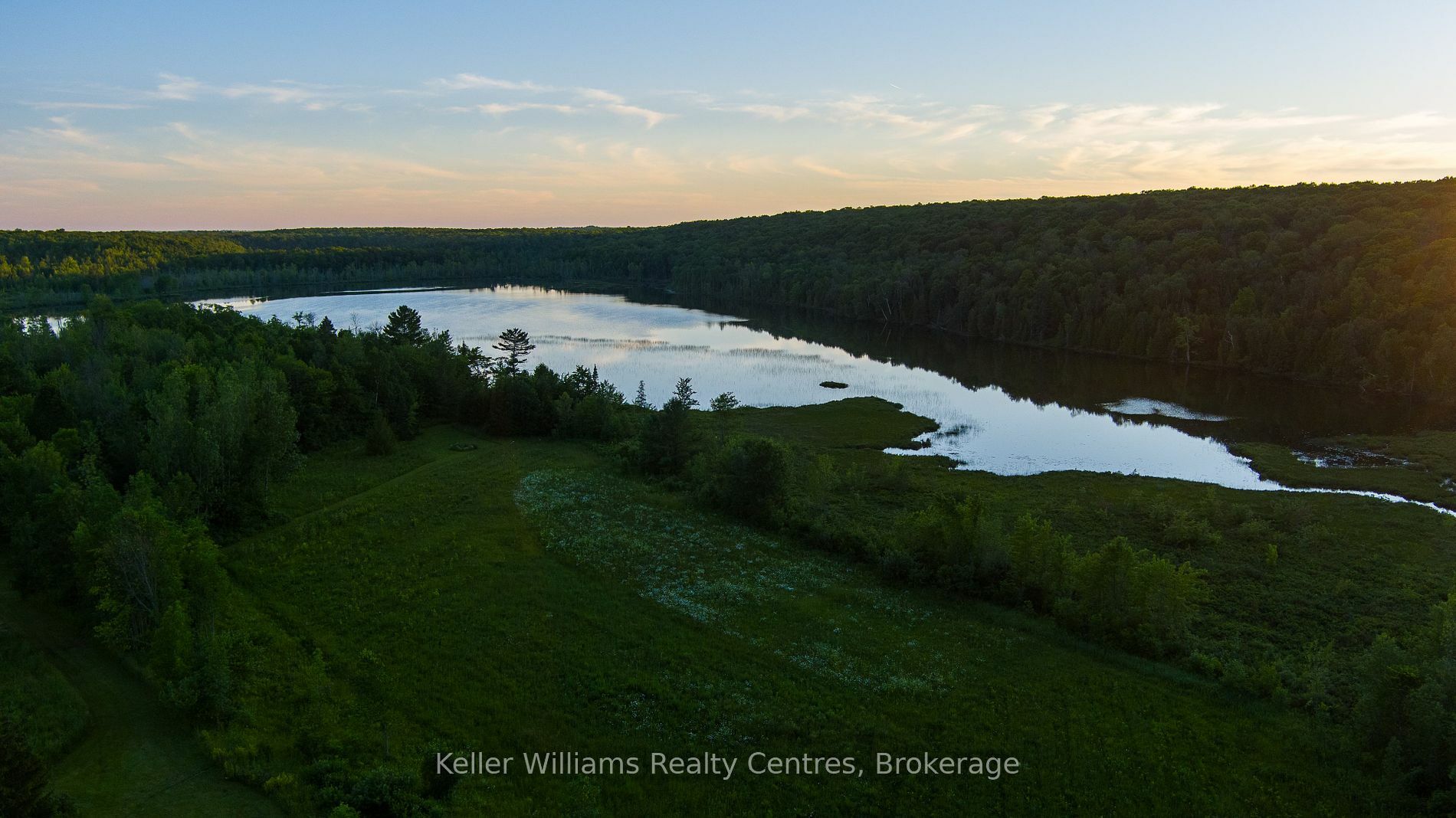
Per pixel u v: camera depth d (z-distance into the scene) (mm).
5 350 85125
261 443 57812
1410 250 127000
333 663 38688
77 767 29625
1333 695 38281
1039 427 98938
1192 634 44250
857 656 40750
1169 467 83000
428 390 92188
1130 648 41719
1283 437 94812
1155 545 59531
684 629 43094
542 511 60875
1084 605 43750
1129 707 36781
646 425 75688
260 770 29688
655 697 36750
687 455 72312
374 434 76188
